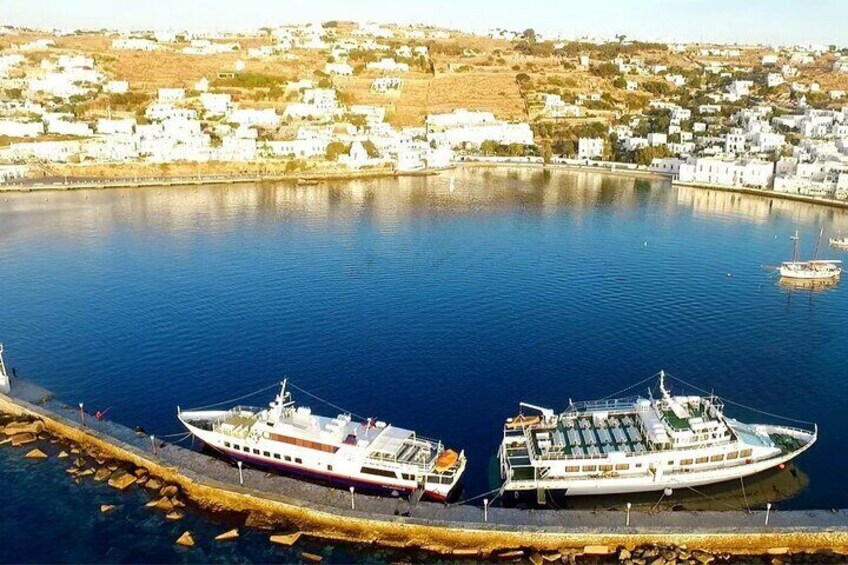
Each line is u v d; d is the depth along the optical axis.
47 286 143.12
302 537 69.62
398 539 68.88
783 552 67.19
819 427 91.44
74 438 86.12
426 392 99.19
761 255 180.25
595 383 102.62
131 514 72.88
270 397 96.81
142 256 167.88
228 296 138.50
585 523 69.38
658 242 193.00
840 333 124.19
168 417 91.69
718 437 78.56
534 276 156.62
